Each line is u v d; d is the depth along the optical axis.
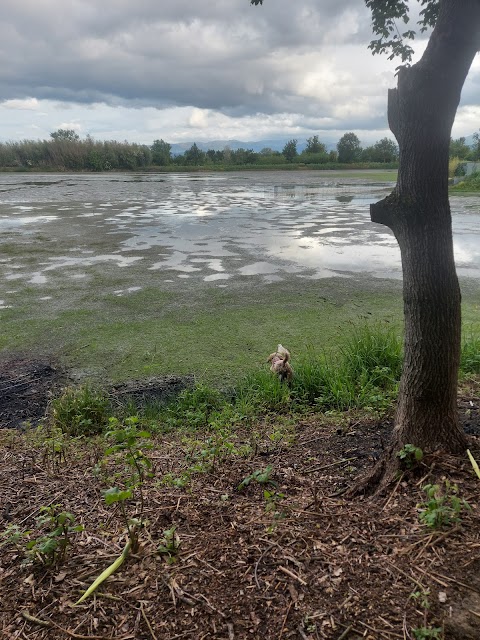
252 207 21.44
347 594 1.93
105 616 1.93
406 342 2.79
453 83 2.44
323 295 8.35
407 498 2.49
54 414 4.53
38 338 6.71
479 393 4.25
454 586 1.92
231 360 5.82
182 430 4.23
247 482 2.82
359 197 25.31
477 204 21.00
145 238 13.99
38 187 32.50
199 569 2.13
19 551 2.36
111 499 2.14
